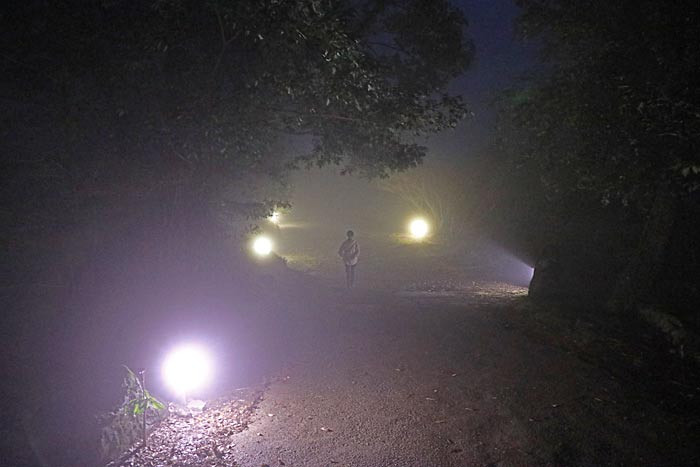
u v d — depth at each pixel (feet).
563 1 34.73
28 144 24.35
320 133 28.81
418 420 22.11
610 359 29.66
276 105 26.11
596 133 31.78
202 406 24.18
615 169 31.55
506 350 31.30
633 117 27.02
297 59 23.79
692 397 24.61
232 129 23.93
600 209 55.42
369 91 26.02
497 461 18.74
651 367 28.68
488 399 24.09
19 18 23.07
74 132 23.49
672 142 25.50
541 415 22.29
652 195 33.47
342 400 24.39
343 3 26.86
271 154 35.04
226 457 19.06
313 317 40.52
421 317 40.88
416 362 29.48
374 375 27.58
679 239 44.70
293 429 21.47
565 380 26.11
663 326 34.35
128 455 18.69
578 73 33.40
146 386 22.97
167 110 23.82
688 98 25.95
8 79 23.79
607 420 21.79
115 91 23.29
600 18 32.81
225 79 25.16
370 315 41.78
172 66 24.77
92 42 23.50
